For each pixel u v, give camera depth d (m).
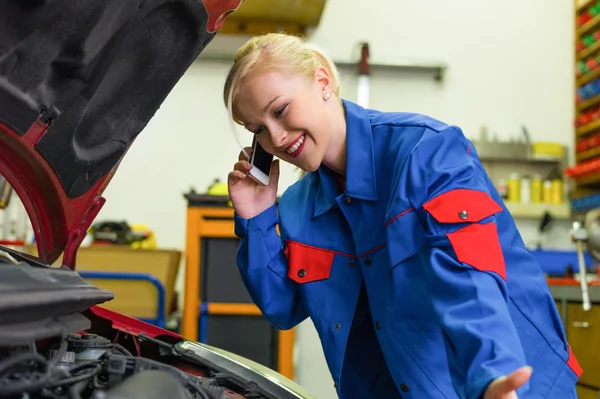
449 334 0.67
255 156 1.05
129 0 0.61
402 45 3.56
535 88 3.61
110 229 2.72
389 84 3.52
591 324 2.21
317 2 3.08
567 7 3.68
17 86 0.58
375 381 1.04
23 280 0.57
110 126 0.79
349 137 0.98
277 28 3.40
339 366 0.99
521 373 0.54
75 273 0.75
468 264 0.72
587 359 2.23
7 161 0.70
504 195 3.42
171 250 2.39
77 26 0.58
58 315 0.61
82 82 0.64
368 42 3.53
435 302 0.74
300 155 0.94
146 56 0.75
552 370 0.87
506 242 0.90
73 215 0.83
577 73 3.58
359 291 1.01
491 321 0.65
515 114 3.58
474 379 0.60
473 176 0.83
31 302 0.50
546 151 3.44
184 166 3.34
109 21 0.61
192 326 2.38
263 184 1.06
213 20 0.77
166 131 3.35
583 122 3.47
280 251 1.09
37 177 0.73
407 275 0.85
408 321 0.87
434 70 3.54
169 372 0.65
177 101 3.37
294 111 0.90
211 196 2.41
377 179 0.97
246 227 1.08
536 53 3.63
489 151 3.45
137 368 0.65
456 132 0.88
